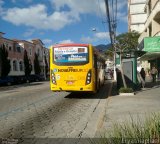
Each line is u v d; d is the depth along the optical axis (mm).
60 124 10008
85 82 17656
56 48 18047
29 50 74375
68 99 18031
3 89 35000
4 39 60844
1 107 14875
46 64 87875
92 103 15812
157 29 35375
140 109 11875
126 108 12320
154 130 5191
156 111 11156
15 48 67375
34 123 10258
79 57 17734
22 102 16969
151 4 37781
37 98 19141
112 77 46281
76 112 12664
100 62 24234
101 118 10219
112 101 15172
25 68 65125
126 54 22656
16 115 12109
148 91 20484
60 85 17859
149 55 33969
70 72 17750
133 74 22328
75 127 9445
